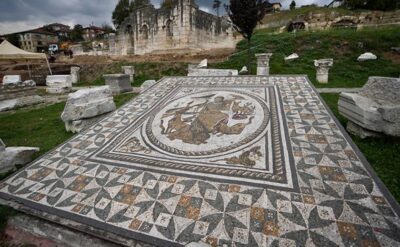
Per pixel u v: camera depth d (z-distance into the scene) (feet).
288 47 54.19
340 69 39.65
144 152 14.70
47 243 9.85
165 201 10.55
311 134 14.66
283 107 18.42
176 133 16.40
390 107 13.23
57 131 21.76
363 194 9.83
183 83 26.81
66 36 234.79
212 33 84.28
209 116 17.94
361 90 16.25
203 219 9.45
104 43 133.49
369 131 14.26
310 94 20.42
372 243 7.88
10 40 186.70
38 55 56.08
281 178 11.19
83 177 12.84
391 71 36.04
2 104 33.42
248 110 18.37
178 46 72.64
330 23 103.55
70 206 10.93
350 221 8.71
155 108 21.15
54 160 14.76
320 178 10.96
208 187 11.07
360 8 131.03
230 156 13.29
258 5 37.63
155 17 75.82
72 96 20.12
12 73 67.46
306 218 9.02
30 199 11.66
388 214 8.84
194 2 71.15
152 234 9.08
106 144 16.19
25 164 15.06
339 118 18.28
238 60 51.67
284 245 8.13
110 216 10.12
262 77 25.90
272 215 9.30
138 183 11.87
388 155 12.77
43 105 35.76
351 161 11.91
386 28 56.65
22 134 21.98
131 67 50.57
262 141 14.37
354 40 49.70
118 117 20.34
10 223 10.83
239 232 8.75
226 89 23.36
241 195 10.41
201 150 14.16
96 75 63.16
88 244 9.32
